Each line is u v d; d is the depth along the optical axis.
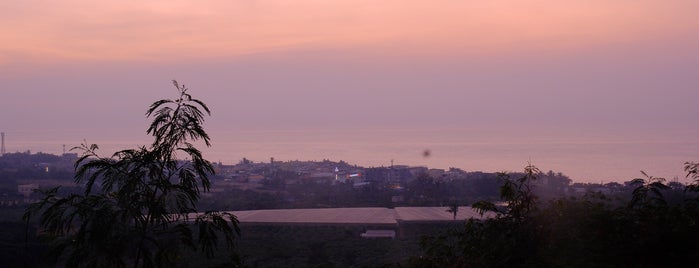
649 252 5.97
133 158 6.25
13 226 19.33
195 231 6.83
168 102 6.38
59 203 6.21
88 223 6.04
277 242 24.06
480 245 6.85
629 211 6.36
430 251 7.37
